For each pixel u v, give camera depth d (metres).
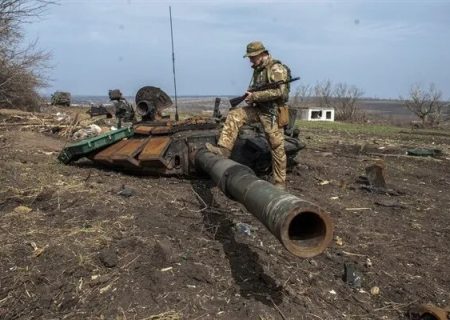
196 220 6.39
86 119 16.53
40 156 10.02
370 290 5.32
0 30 12.67
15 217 6.05
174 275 4.89
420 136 21.77
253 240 5.89
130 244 5.38
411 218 7.79
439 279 5.71
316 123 29.52
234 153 8.27
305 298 4.86
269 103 7.35
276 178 7.60
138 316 4.34
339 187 9.28
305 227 4.06
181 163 8.26
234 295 4.70
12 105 18.34
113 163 8.57
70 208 6.45
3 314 4.40
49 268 4.93
